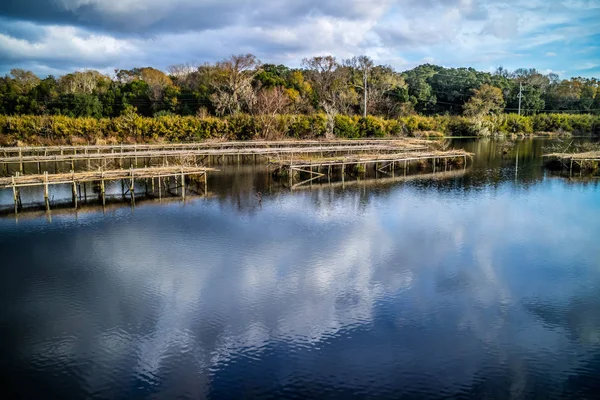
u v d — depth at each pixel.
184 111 85.50
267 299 20.33
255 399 14.27
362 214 33.62
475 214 33.50
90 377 15.27
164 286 21.53
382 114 99.94
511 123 99.69
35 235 28.52
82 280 22.16
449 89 117.81
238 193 41.00
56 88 89.38
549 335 17.72
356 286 21.59
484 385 14.91
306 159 49.34
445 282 22.08
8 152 55.84
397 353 16.56
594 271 23.22
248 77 88.19
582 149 70.75
